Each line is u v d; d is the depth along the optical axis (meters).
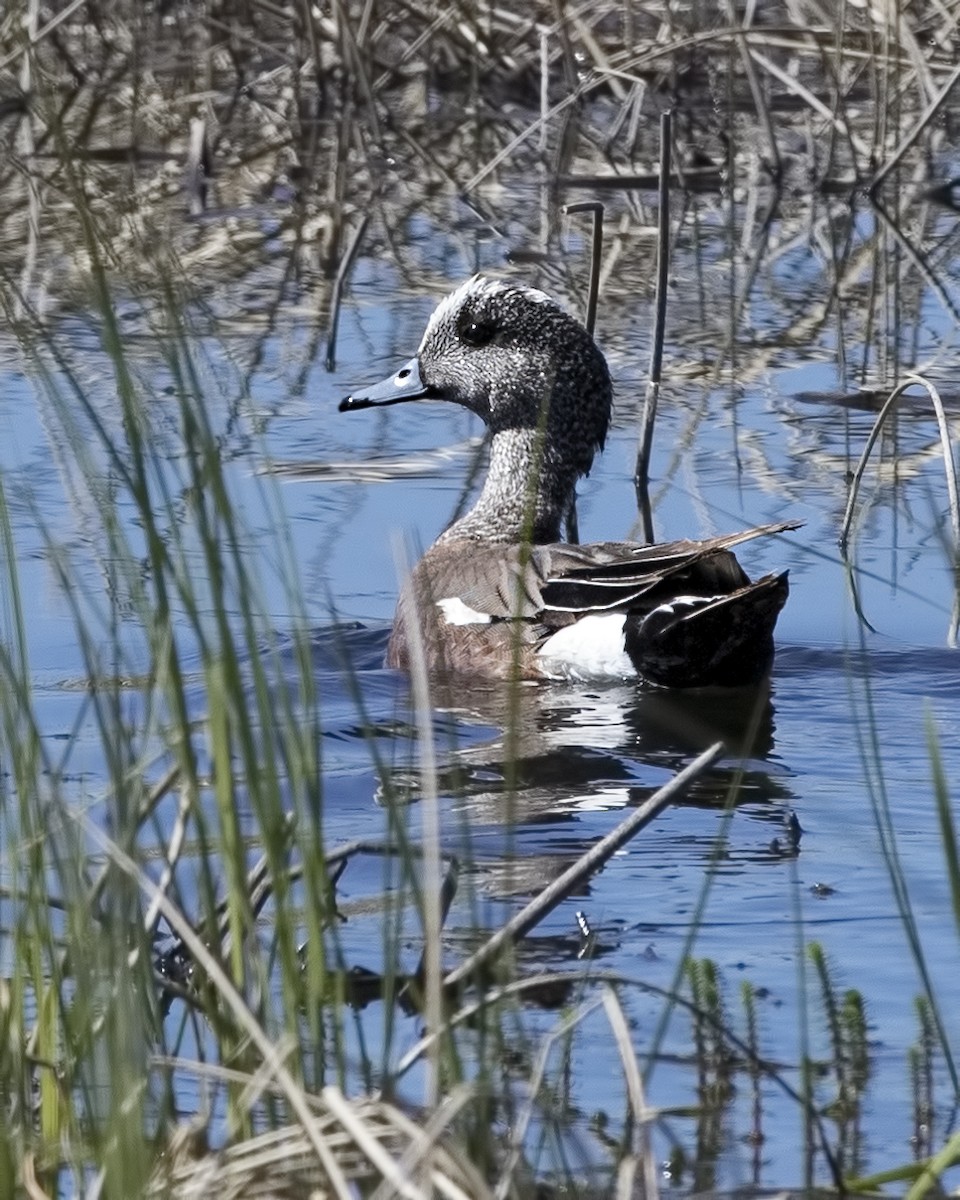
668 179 15.36
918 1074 6.62
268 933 7.70
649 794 9.59
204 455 5.70
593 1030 6.92
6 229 21.33
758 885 8.30
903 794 9.55
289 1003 5.80
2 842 7.76
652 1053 5.99
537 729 10.76
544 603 11.98
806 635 12.15
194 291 7.70
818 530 13.70
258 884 6.86
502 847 8.78
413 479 14.99
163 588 5.89
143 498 5.80
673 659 11.45
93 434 14.91
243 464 14.91
